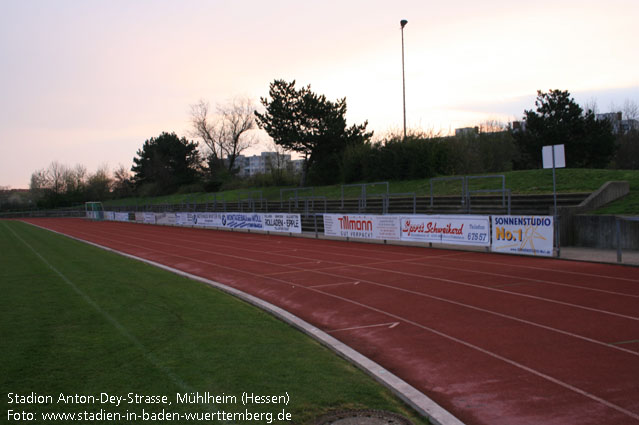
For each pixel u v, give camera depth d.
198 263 17.27
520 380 5.41
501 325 7.74
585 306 8.77
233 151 70.56
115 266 16.06
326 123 42.62
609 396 4.90
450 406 4.80
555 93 33.75
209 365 5.84
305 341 7.00
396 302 9.69
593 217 17.27
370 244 21.58
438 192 29.48
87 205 76.81
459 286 11.07
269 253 19.44
